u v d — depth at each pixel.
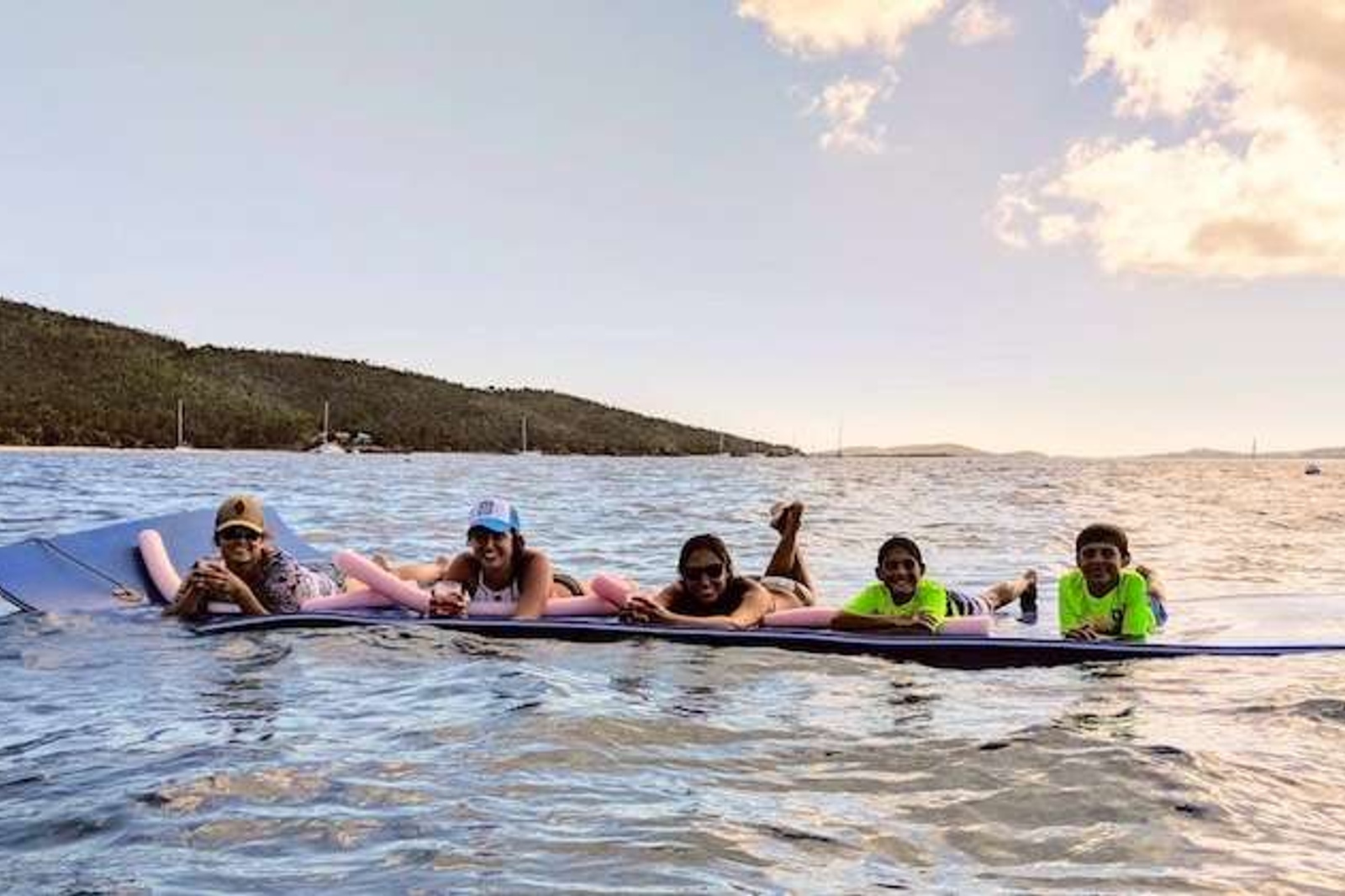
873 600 7.95
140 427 107.12
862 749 4.72
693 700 5.64
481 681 6.00
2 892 3.20
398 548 14.59
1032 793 4.09
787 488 38.53
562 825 3.72
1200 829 3.73
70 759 4.51
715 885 3.25
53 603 8.34
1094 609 7.89
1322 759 4.59
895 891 3.22
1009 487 42.28
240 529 8.16
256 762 4.45
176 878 3.29
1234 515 24.50
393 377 147.00
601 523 19.77
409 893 3.17
